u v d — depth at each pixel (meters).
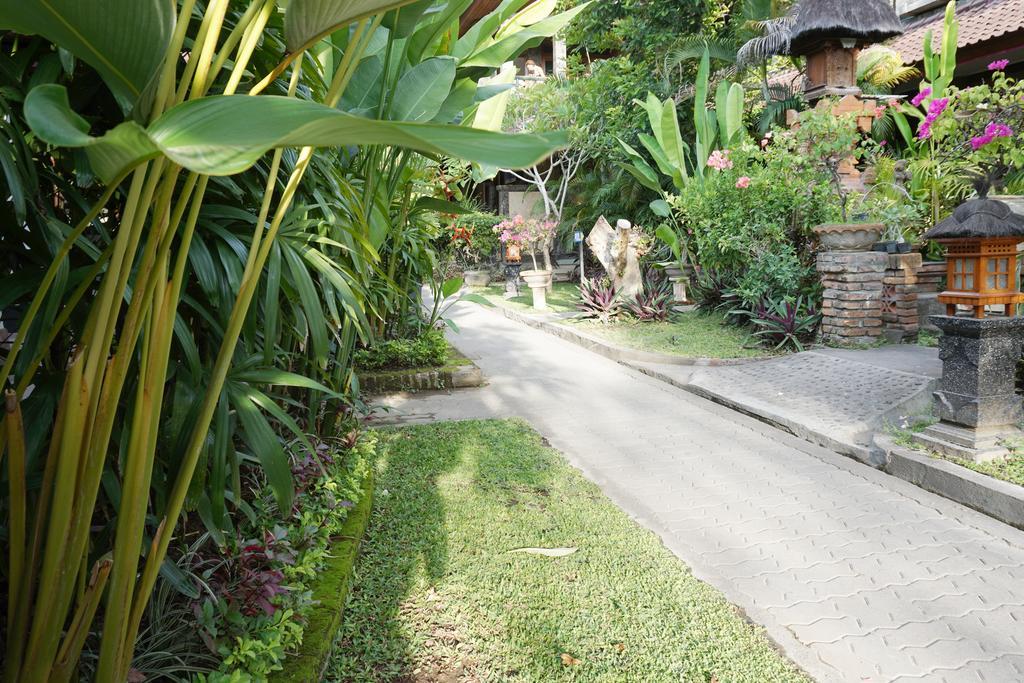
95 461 1.17
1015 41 10.52
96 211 0.99
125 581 1.26
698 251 10.21
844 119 8.08
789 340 7.66
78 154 1.42
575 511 3.56
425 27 3.77
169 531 1.37
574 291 14.22
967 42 10.83
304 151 1.43
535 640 2.42
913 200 8.73
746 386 6.20
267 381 1.80
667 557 3.06
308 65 2.16
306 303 1.90
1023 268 6.61
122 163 0.74
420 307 8.03
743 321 8.81
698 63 13.12
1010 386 4.01
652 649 2.38
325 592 2.44
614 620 2.56
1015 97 7.68
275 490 1.61
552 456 4.48
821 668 2.35
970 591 2.86
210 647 1.76
